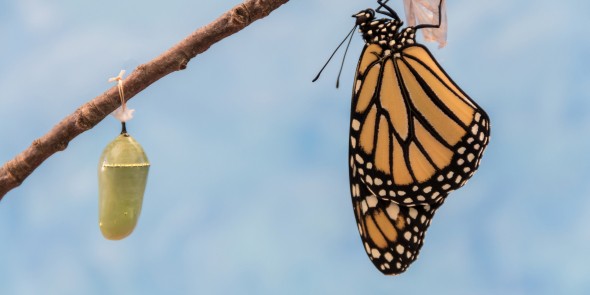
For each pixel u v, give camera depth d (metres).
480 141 0.36
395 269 0.37
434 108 0.36
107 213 0.37
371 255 0.37
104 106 0.37
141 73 0.36
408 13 0.38
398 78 0.36
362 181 0.37
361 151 0.37
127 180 0.37
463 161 0.36
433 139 0.36
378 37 0.36
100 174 0.37
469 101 0.36
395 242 0.37
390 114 0.36
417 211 0.37
